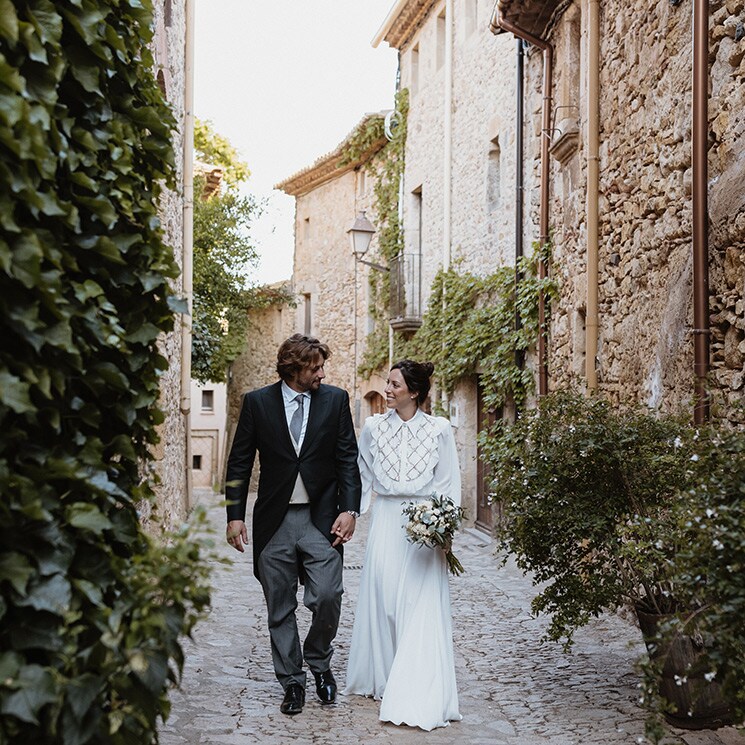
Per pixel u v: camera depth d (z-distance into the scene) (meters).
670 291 6.29
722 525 3.24
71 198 2.26
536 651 5.86
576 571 5.01
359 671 4.77
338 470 4.66
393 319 16.45
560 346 9.61
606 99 8.07
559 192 9.82
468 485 13.46
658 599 4.52
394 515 4.78
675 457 4.36
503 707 4.61
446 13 14.60
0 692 1.70
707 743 3.90
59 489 2.09
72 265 2.14
